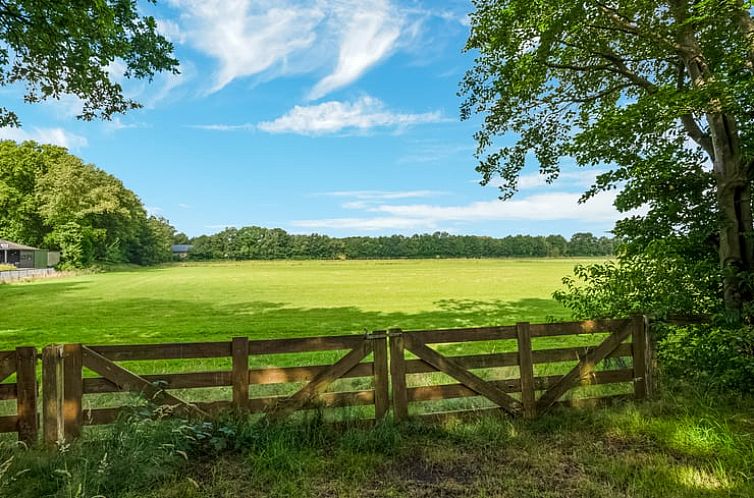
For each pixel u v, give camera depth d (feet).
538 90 28.12
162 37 32.42
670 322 19.83
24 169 169.58
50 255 165.68
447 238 402.52
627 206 24.25
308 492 11.37
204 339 39.91
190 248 380.78
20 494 10.92
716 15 18.54
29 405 13.58
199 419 14.42
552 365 28.76
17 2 24.21
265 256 380.17
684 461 12.80
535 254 402.93
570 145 23.47
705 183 22.43
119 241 226.79
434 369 16.16
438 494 11.30
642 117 18.93
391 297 80.64
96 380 14.14
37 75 30.09
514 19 23.72
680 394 18.11
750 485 11.27
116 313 58.03
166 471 11.84
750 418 15.40
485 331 16.72
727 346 18.20
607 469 12.30
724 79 19.61
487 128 31.45
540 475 12.20
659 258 20.38
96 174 188.85
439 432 14.99
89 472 11.41
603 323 18.10
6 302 69.77
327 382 15.42
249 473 12.30
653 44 22.20
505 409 16.58
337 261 353.51
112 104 34.12
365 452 13.55
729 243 20.52
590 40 24.27
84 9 24.38
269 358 31.30
